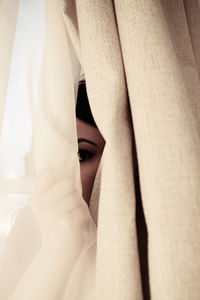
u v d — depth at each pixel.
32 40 0.35
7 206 0.31
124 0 0.28
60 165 0.32
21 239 0.31
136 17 0.27
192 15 0.40
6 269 0.30
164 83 0.25
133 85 0.26
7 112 0.33
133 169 0.28
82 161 0.48
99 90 0.28
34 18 0.36
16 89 0.34
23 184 0.31
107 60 0.28
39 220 0.31
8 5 0.35
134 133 0.27
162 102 0.25
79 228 0.32
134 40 0.27
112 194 0.26
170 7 0.36
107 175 0.27
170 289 0.22
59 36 0.34
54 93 0.32
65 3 0.33
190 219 0.23
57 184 0.32
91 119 0.47
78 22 0.31
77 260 0.31
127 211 0.25
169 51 0.26
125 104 0.28
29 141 0.33
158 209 0.23
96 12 0.29
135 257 0.25
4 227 0.31
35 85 0.34
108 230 0.25
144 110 0.25
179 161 0.24
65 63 0.33
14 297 0.29
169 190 0.23
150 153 0.24
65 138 0.32
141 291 0.24
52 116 0.32
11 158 0.32
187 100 0.26
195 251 0.22
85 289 0.30
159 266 0.23
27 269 0.30
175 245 0.23
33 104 0.34
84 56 0.29
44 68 0.33
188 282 0.22
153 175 0.24
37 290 0.29
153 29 0.26
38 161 0.31
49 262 0.30
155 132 0.25
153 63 0.26
